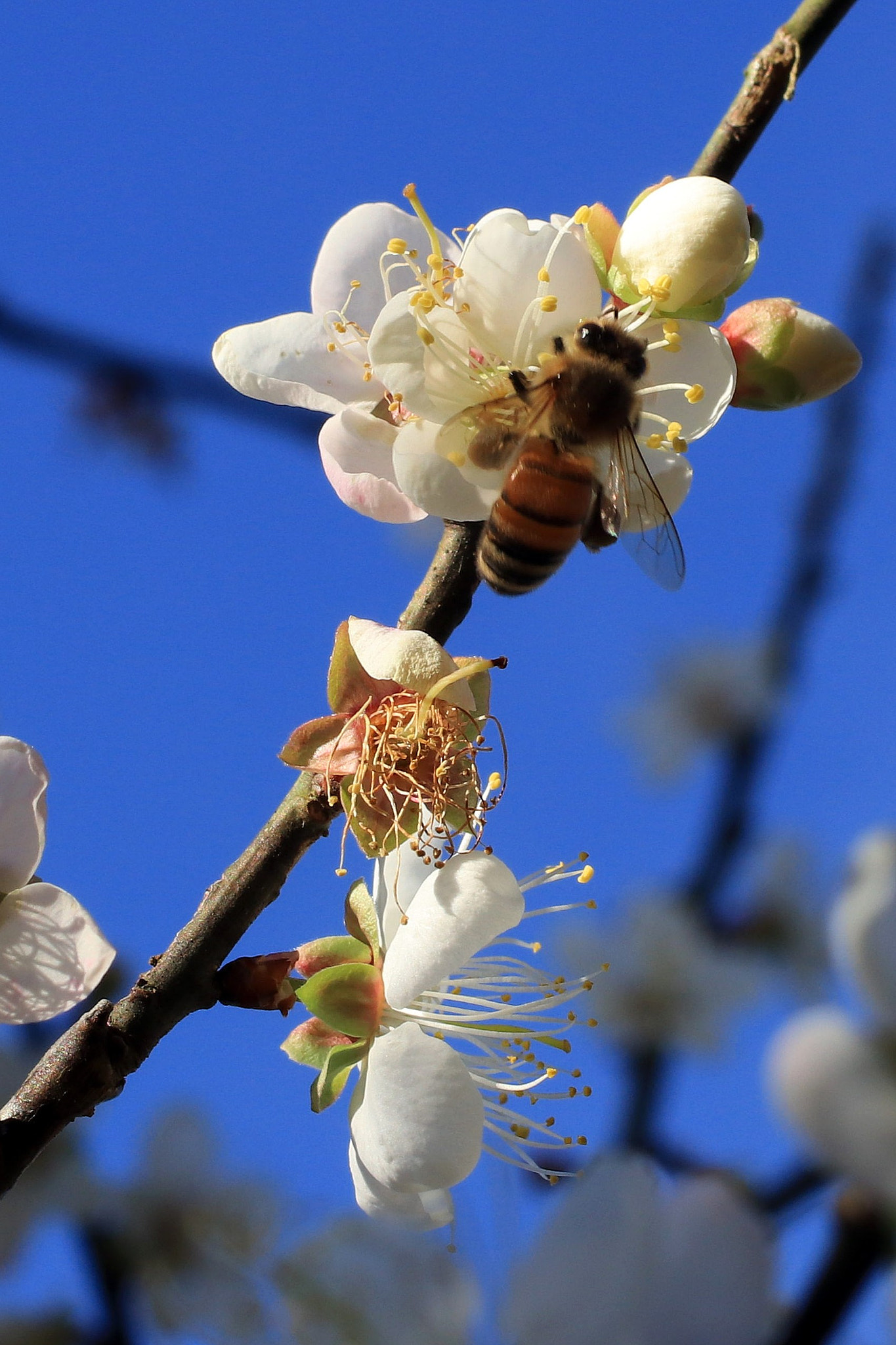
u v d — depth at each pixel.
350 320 0.26
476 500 0.25
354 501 0.26
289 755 0.25
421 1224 0.25
